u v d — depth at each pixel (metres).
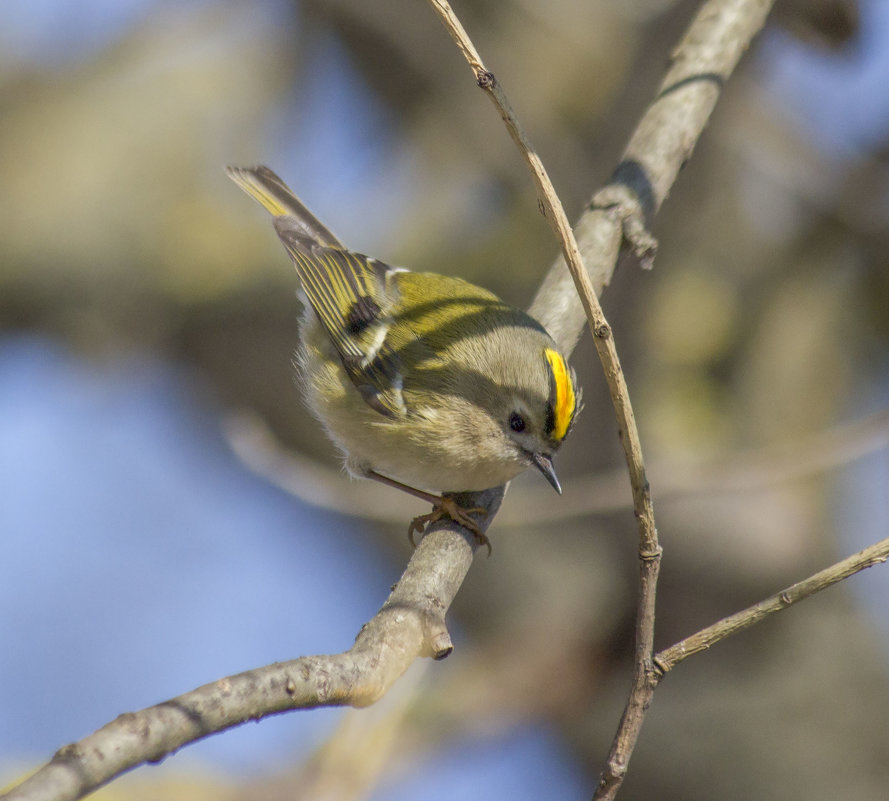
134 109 13.59
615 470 10.61
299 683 4.03
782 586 10.54
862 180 11.53
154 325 12.93
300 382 8.84
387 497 9.24
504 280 12.40
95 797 9.37
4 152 13.34
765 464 8.45
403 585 5.59
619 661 10.52
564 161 10.70
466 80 11.66
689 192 10.30
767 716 10.05
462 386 7.65
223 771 9.74
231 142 13.47
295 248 8.91
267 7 13.63
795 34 9.90
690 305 11.97
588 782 10.55
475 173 12.92
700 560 10.49
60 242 12.76
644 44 9.67
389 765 9.69
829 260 11.97
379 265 8.73
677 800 9.99
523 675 10.41
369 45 12.25
